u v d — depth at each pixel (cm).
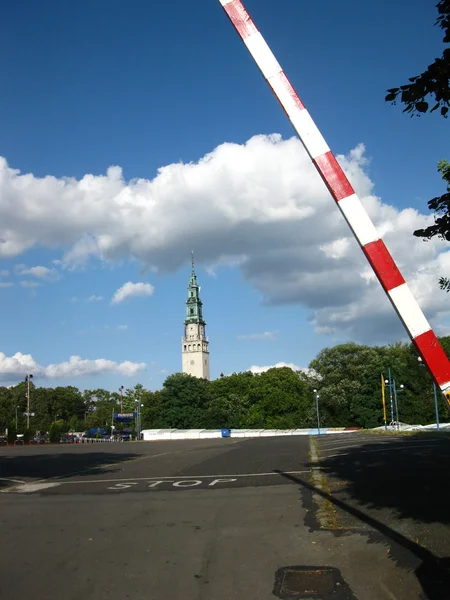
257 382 10400
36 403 12300
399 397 7631
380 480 1244
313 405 8731
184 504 1062
